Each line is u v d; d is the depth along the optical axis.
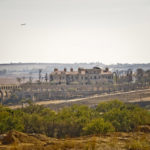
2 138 111.62
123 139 105.31
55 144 95.19
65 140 111.75
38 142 106.69
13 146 95.25
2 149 93.50
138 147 88.62
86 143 93.94
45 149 91.19
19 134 110.56
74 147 89.81
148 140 99.19
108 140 102.50
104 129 184.12
